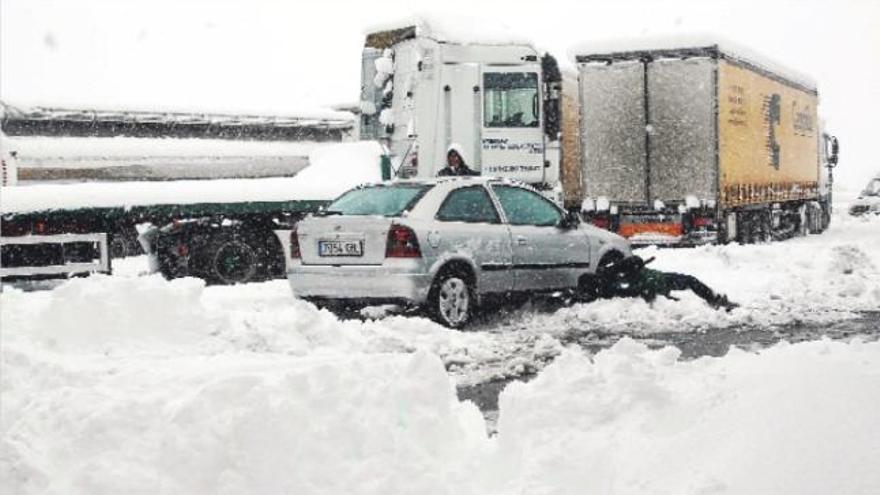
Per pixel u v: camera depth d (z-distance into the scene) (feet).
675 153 60.23
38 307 26.66
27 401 16.62
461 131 48.78
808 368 13.34
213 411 13.99
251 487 13.09
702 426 12.30
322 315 27.63
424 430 14.46
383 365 16.10
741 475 10.93
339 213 32.42
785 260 48.80
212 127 48.32
